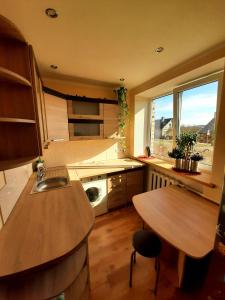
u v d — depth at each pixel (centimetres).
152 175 283
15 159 115
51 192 162
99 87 282
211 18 114
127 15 111
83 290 105
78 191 165
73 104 237
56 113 204
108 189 262
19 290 78
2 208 108
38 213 123
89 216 118
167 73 215
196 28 126
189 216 137
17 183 147
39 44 147
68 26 121
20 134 119
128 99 311
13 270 74
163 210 146
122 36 136
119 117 280
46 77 235
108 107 266
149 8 104
